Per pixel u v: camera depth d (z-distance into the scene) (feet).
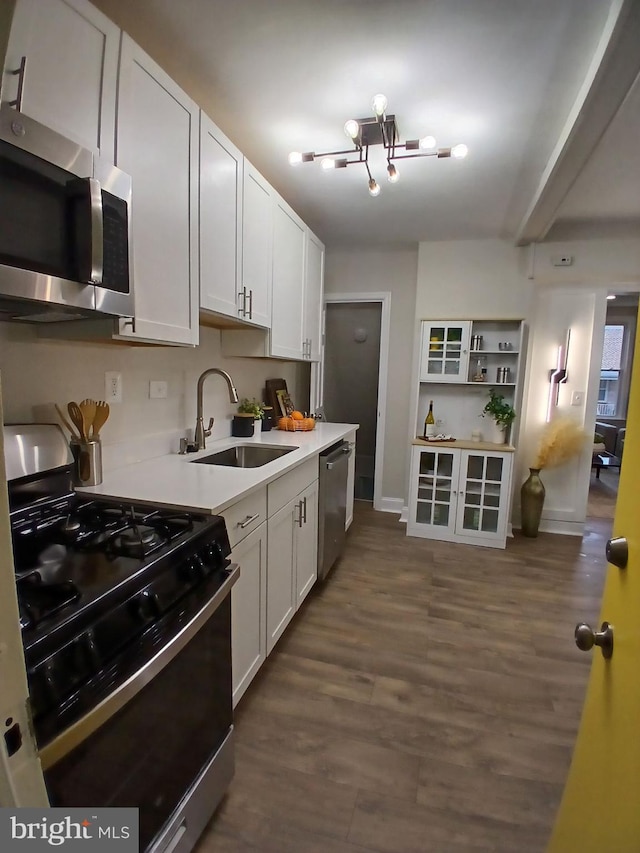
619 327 22.68
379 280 13.37
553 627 7.59
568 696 5.95
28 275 3.13
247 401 9.65
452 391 12.59
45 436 4.40
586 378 11.91
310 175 8.38
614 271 11.08
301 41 4.97
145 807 3.04
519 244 11.49
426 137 6.88
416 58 5.20
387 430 13.78
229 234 6.46
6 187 2.97
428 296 12.29
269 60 5.31
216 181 6.04
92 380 5.42
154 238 4.81
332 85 5.75
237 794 4.45
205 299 5.86
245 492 5.01
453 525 11.57
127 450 6.13
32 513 4.08
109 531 3.73
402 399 13.55
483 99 5.93
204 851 3.92
